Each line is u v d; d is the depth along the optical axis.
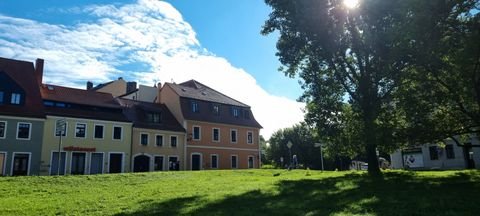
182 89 60.38
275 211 11.89
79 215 12.80
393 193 14.54
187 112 56.56
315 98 27.47
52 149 43.06
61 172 43.34
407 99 19.97
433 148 51.66
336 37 24.91
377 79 23.38
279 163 91.75
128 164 48.81
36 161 41.59
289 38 26.55
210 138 58.28
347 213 11.02
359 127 24.55
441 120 20.20
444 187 15.85
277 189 17.70
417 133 19.91
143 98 64.69
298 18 24.73
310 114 27.67
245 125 63.19
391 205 11.95
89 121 46.44
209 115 58.97
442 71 17.95
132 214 12.50
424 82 19.05
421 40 16.30
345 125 26.92
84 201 15.80
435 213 10.53
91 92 51.41
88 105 47.78
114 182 25.38
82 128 45.91
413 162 53.78
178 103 57.06
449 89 18.28
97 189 20.95
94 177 27.41
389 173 25.52
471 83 16.73
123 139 49.00
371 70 24.17
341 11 23.89
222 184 21.48
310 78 27.52
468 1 15.48
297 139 90.31
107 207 14.17
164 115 56.19
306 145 88.88
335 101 27.41
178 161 54.06
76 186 23.16
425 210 10.98
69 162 44.16
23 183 24.03
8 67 45.28
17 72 45.41
